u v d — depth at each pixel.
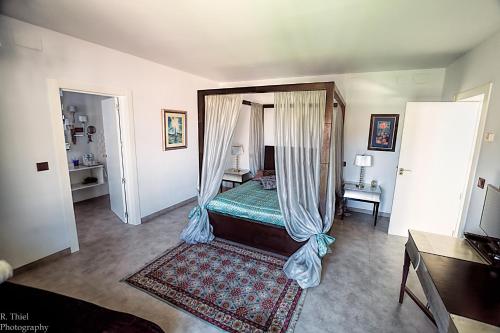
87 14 2.17
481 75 2.62
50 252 2.81
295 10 2.01
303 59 3.49
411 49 2.95
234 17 2.17
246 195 3.64
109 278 2.53
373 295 2.35
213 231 3.41
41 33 2.52
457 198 3.33
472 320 1.13
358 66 3.82
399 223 3.65
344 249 3.24
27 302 1.45
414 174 3.49
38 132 2.60
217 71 4.39
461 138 3.22
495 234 1.65
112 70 3.26
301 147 2.64
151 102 3.91
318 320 2.04
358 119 4.38
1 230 2.42
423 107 3.33
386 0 1.83
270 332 1.91
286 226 2.76
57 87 2.70
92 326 1.32
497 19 2.07
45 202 2.72
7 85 2.34
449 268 1.55
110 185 4.29
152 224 3.92
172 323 1.98
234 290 2.38
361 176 4.33
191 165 4.96
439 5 1.88
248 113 5.60
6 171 2.40
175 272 2.65
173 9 2.04
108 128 3.91
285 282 2.51
